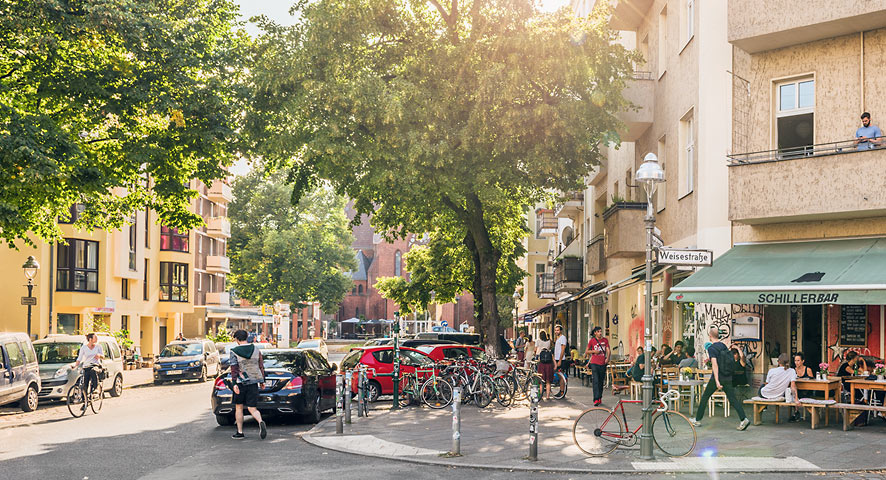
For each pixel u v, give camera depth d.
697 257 13.28
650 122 25.34
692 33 21.31
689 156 21.88
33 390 22.41
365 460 12.42
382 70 23.23
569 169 23.58
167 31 21.48
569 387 27.83
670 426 12.12
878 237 16.80
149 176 25.25
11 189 18.89
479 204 26.44
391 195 23.38
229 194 71.88
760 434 14.23
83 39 20.27
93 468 11.71
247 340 15.51
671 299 17.03
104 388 26.50
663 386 19.58
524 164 23.55
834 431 14.62
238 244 79.44
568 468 11.27
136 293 51.34
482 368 21.53
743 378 15.98
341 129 21.89
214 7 23.66
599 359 20.45
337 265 79.38
